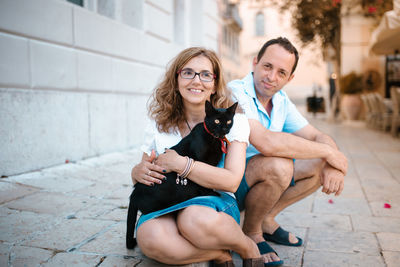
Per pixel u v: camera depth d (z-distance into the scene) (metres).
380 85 13.81
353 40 14.07
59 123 4.34
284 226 2.75
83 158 4.81
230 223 1.68
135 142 6.23
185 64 1.90
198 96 1.90
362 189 3.85
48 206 2.89
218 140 1.83
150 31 6.70
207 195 1.81
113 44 5.56
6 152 3.61
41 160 4.05
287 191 2.40
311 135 2.50
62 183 3.60
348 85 14.22
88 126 4.92
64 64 4.49
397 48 9.79
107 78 5.43
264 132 2.08
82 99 4.79
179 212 1.76
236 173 1.80
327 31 13.46
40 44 4.09
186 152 1.82
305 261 2.14
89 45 4.97
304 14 12.74
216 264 1.89
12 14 3.69
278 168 2.05
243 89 2.26
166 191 1.76
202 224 1.60
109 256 2.02
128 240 2.04
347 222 2.81
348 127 11.86
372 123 11.19
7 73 3.65
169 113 1.97
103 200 3.14
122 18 5.98
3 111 3.57
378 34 7.56
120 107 5.74
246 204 2.20
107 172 4.23
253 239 2.20
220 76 1.99
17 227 2.43
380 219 2.87
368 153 6.39
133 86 6.18
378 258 2.16
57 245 2.17
